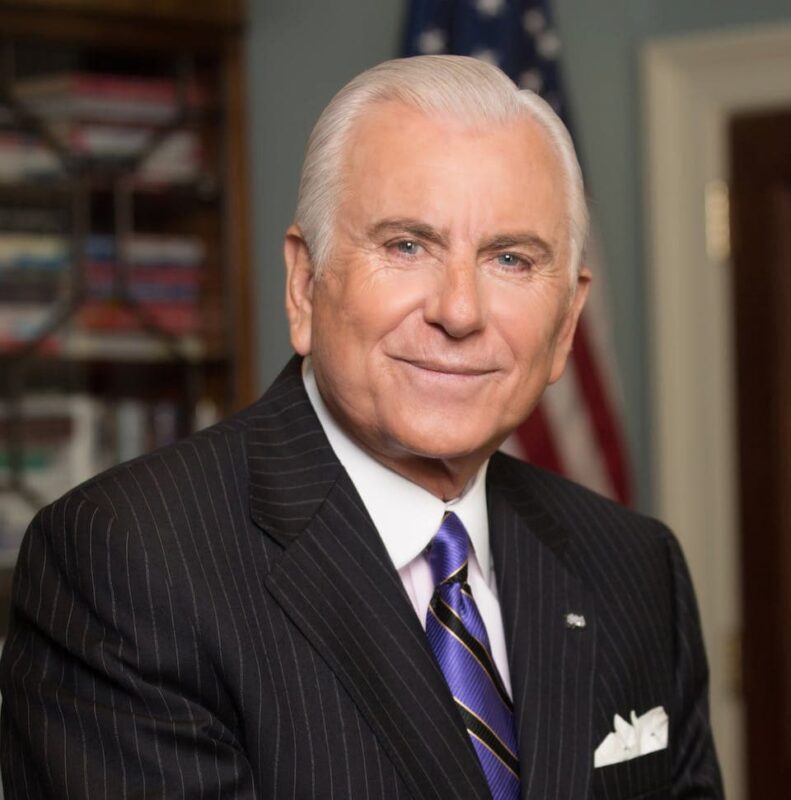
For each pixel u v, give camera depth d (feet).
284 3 12.53
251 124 12.48
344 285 4.67
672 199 12.12
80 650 4.36
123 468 4.71
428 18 11.78
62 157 11.25
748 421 12.16
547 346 4.81
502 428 4.75
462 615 4.87
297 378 5.17
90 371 11.47
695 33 12.03
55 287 11.32
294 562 4.63
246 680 4.37
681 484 12.19
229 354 11.87
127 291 11.53
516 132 4.62
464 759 4.53
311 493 4.83
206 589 4.42
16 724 4.52
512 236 4.58
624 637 5.32
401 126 4.58
